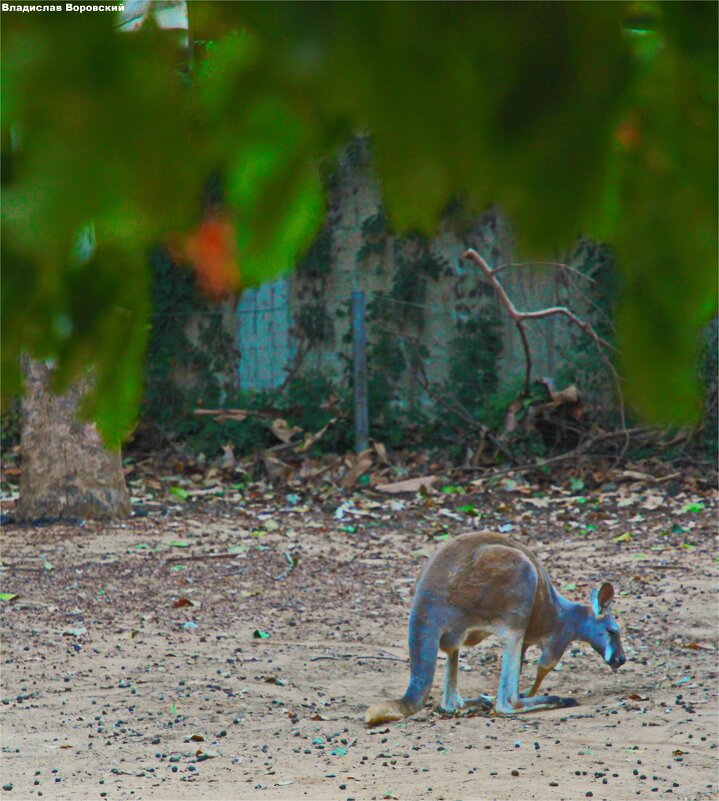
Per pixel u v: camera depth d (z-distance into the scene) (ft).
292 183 3.20
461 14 2.87
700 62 2.95
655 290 3.22
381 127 2.94
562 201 3.01
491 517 74.74
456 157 2.96
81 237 3.17
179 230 3.28
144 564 60.23
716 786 27.35
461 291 92.63
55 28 2.92
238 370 97.45
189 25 2.98
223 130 3.04
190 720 35.29
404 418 94.22
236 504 78.69
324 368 96.32
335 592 55.26
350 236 94.22
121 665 42.29
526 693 38.73
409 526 72.23
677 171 3.07
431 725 34.73
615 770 28.76
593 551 63.72
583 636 38.73
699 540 65.51
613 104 2.97
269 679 40.52
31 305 3.44
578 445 88.07
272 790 27.53
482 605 36.29
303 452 90.58
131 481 85.46
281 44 2.88
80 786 28.17
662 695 37.35
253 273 3.39
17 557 61.31
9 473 85.46
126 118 2.98
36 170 2.96
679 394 3.26
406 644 46.37
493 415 89.81
